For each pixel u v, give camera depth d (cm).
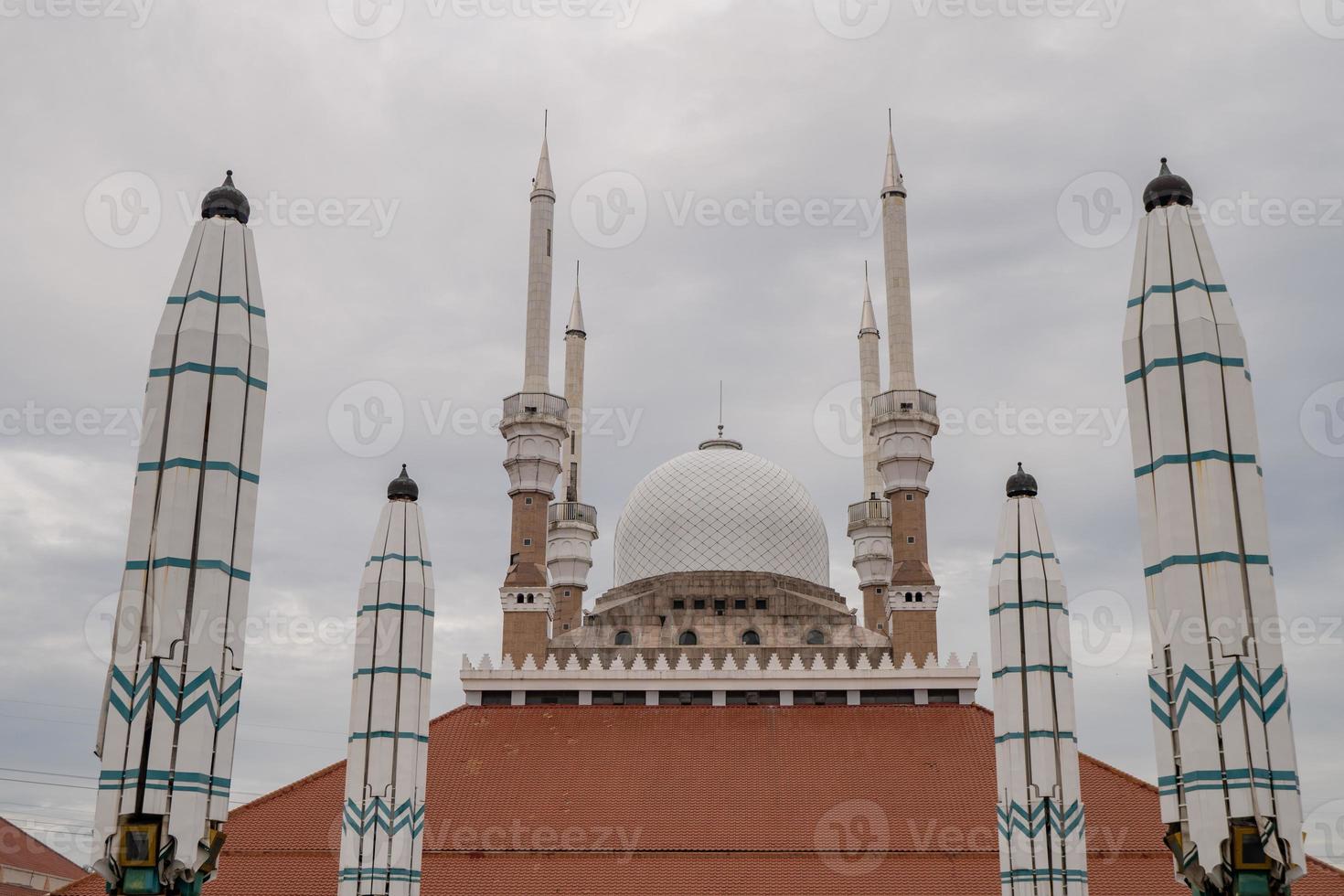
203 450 3406
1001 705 4631
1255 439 3444
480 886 5750
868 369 9319
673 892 5650
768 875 5738
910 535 7788
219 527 3362
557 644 7800
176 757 3200
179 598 3281
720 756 6588
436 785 6412
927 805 6134
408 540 5081
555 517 9375
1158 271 3584
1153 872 5662
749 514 8312
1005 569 4741
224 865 5834
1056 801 4459
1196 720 3244
